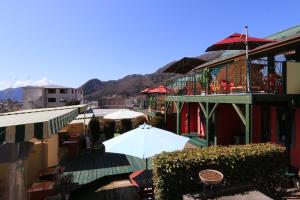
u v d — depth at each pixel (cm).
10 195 482
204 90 1438
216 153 734
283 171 798
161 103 2594
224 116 1566
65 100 9781
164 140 838
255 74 1013
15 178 484
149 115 2819
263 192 765
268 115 1290
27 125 462
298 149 1071
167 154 722
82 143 1756
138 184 838
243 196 670
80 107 1345
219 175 672
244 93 993
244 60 1066
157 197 692
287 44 1058
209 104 1347
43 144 1093
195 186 699
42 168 1073
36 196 821
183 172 689
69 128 2039
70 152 1561
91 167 1287
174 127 2311
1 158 479
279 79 1011
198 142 1664
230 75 1209
